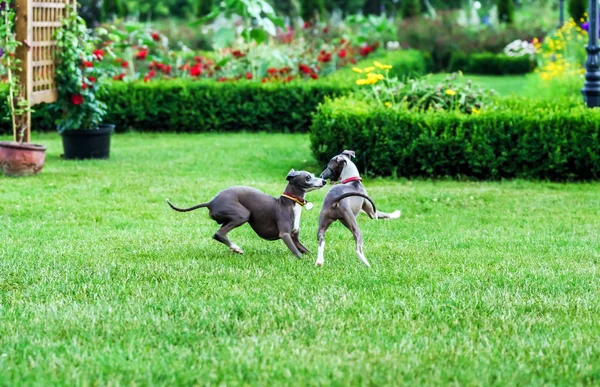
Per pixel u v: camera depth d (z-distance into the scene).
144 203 10.09
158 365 4.68
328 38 26.34
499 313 5.75
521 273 6.88
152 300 5.94
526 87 21.28
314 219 9.33
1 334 5.25
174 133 17.70
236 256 7.41
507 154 12.29
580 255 7.63
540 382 4.47
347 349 5.00
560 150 12.17
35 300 6.00
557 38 23.72
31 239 8.05
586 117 12.13
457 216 9.67
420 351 4.95
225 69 20.30
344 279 6.60
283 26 21.23
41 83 12.80
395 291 6.27
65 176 11.98
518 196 10.91
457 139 12.27
